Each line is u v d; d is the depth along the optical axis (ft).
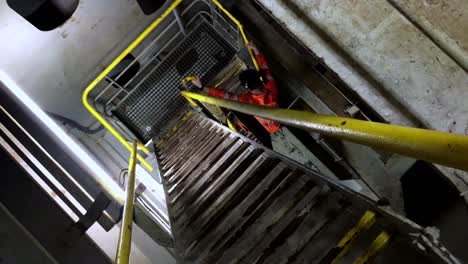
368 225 5.83
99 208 6.77
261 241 7.32
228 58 19.48
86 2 14.48
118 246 5.39
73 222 5.66
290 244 6.92
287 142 14.44
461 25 5.39
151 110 19.80
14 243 5.29
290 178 8.16
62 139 9.48
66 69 15.72
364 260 5.34
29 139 7.07
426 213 8.53
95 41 15.94
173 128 19.39
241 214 8.45
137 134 19.72
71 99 16.76
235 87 16.33
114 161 17.60
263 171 9.21
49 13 10.33
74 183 7.00
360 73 6.29
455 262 4.50
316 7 6.54
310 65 13.19
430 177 8.72
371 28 6.07
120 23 16.26
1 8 12.44
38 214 5.62
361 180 10.96
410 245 5.13
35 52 14.07
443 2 5.48
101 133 18.03
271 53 14.20
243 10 16.07
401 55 5.87
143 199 11.98
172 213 9.86
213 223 8.36
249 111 7.46
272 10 6.94
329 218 6.80
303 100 13.21
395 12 5.85
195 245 8.09
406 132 3.25
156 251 8.95
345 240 5.86
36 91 14.89
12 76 13.85
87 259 5.46
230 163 10.73
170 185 12.31
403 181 9.61
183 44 19.30
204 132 15.40
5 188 5.68
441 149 2.82
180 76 19.52
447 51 5.51
